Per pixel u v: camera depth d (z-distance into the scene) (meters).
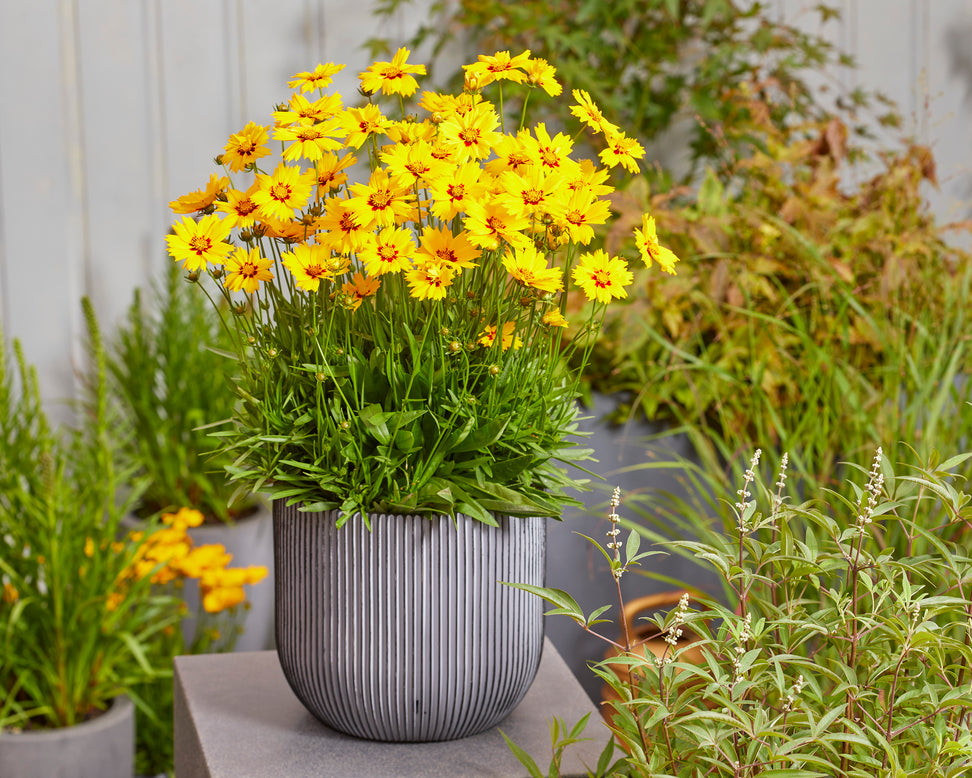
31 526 2.65
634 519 2.87
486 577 1.91
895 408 2.52
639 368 2.83
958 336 2.66
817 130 3.59
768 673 1.81
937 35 4.39
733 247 3.04
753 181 3.31
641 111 3.85
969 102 4.46
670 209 3.51
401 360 1.91
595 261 1.85
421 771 1.91
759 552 1.86
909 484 1.86
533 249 1.82
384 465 1.88
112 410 3.44
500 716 1.98
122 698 2.66
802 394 2.79
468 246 1.84
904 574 1.79
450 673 1.91
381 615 1.90
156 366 3.45
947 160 4.46
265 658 2.17
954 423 2.49
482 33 3.89
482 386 1.92
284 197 1.86
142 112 3.80
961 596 1.84
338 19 3.91
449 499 1.87
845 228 3.09
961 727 1.76
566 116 3.67
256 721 2.00
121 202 3.83
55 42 3.69
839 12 4.22
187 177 3.88
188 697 2.06
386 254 1.83
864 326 2.78
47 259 3.77
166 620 2.76
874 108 4.37
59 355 3.81
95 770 2.56
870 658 1.82
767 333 2.82
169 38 3.79
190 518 2.90
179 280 3.71
